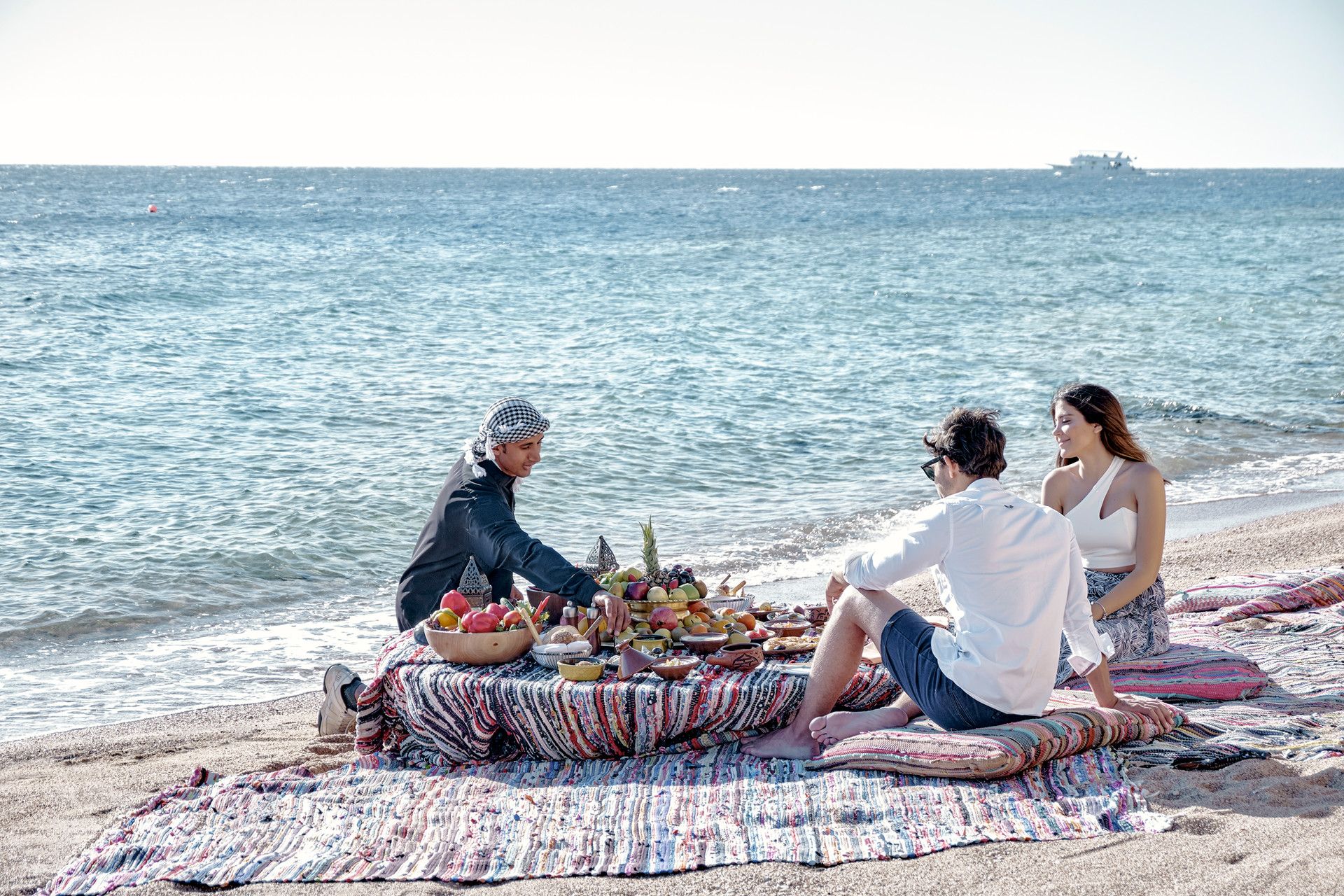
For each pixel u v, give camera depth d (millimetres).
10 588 8406
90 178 190625
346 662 7094
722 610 4758
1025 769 3570
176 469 12281
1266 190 152250
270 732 5625
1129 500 4809
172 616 7996
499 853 3336
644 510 11094
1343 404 15898
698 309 29484
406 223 73875
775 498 11633
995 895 2889
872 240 58312
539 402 16484
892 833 3283
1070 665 4508
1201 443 13898
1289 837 3092
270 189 143250
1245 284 32906
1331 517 9969
